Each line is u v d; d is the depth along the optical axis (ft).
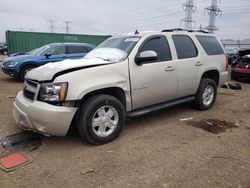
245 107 21.26
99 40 69.72
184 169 10.81
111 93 14.01
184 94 17.66
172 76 16.08
